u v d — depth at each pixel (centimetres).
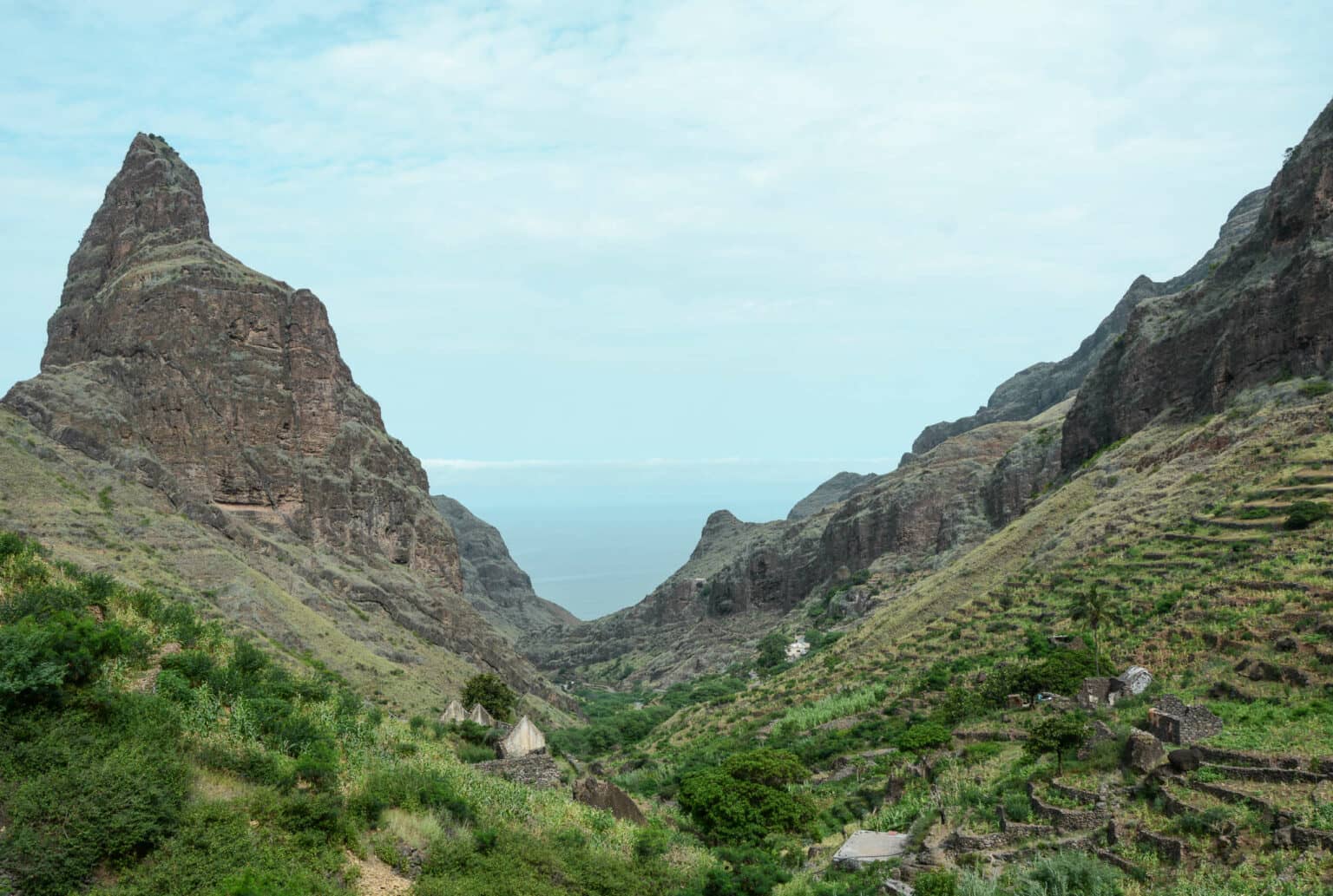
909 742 7538
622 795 5862
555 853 4209
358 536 16000
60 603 4019
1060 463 17925
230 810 3266
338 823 3531
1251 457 10281
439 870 3672
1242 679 6188
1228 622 7100
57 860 2805
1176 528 10006
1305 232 12219
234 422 14838
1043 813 5059
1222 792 4594
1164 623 7719
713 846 6369
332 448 16212
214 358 14912
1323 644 6147
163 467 13675
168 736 3478
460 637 15950
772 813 6694
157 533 12188
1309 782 4494
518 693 15762
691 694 17612
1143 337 14500
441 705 10619
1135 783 5062
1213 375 12431
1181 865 4259
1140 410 14075
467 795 4525
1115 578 9662
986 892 4359
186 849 3041
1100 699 6869
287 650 10212
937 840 5262
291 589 13138
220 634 4906
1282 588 7312
